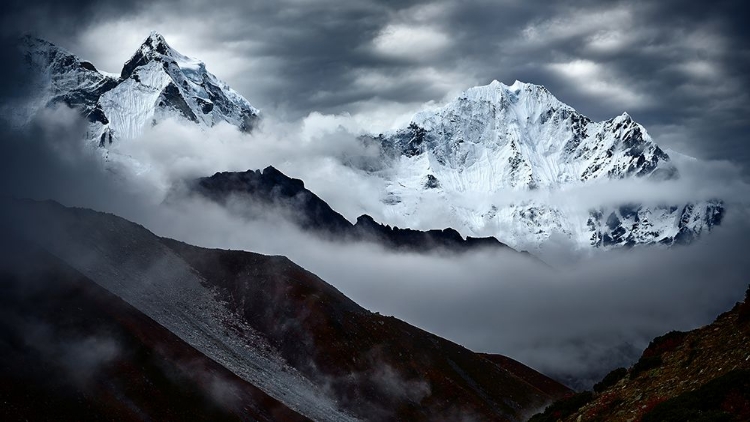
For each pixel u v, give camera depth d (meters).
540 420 70.31
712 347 58.59
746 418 48.12
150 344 117.38
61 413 93.19
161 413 105.69
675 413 51.47
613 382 68.00
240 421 114.56
